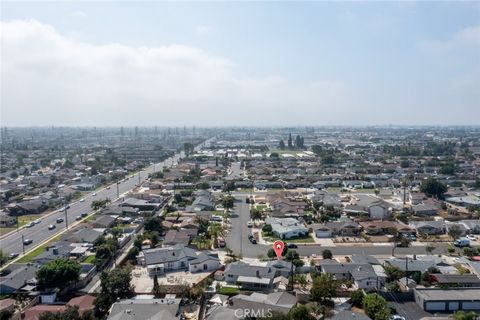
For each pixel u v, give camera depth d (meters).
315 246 98.81
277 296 65.50
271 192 170.12
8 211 136.00
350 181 189.38
